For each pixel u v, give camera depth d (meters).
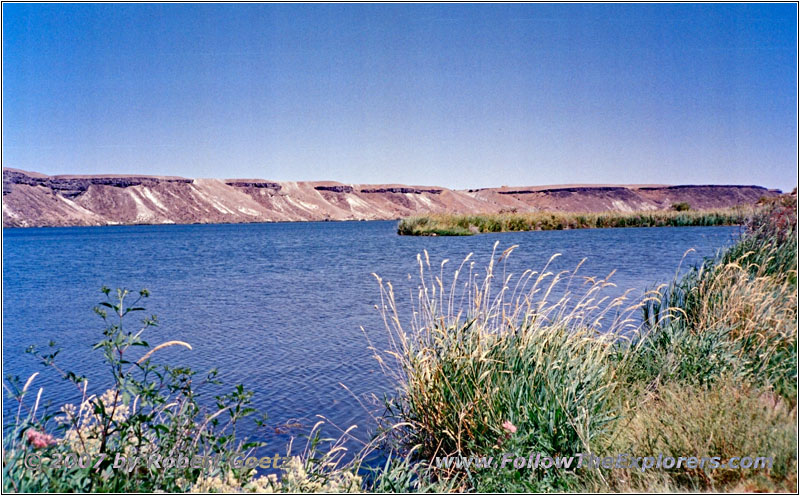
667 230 52.09
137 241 70.12
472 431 4.87
